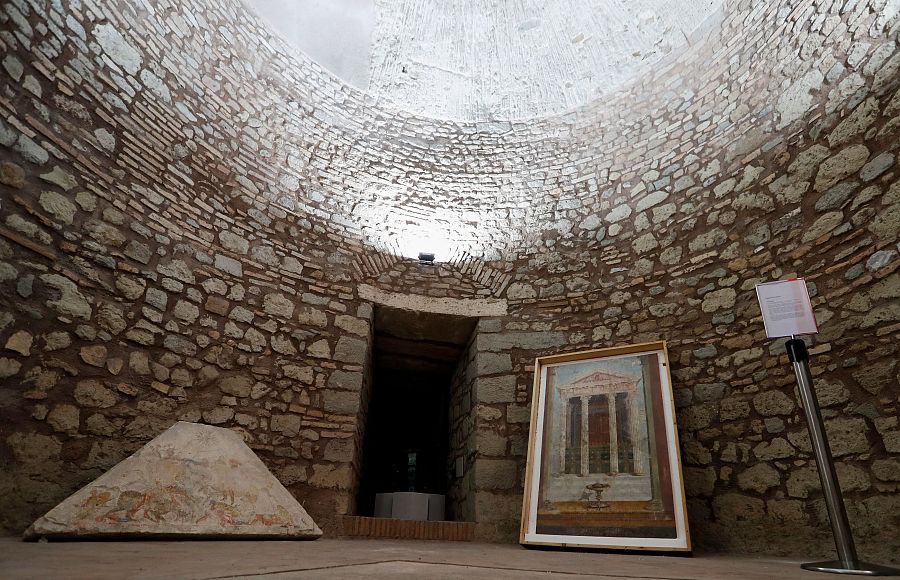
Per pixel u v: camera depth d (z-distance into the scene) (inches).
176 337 151.7
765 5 183.9
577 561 92.0
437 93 268.8
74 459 122.3
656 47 237.1
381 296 200.4
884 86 136.1
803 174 151.9
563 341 189.2
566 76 264.7
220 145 183.6
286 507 129.1
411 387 264.5
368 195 218.8
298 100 218.2
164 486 113.0
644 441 143.6
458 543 152.8
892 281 122.1
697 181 184.9
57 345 124.2
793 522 126.0
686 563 95.0
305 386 174.6
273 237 188.1
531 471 153.0
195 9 187.5
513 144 241.6
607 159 218.8
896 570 83.6
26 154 126.1
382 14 265.0
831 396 127.4
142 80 162.6
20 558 60.3
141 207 152.6
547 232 214.2
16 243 120.1
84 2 147.6
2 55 124.5
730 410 147.6
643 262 187.3
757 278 154.6
